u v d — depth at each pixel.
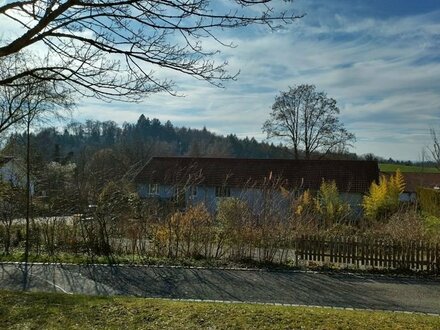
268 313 7.72
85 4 4.27
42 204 17.34
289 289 12.10
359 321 7.41
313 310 8.57
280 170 39.75
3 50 4.18
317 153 47.03
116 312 7.63
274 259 15.63
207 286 12.18
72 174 18.34
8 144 22.05
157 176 38.44
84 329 6.72
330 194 27.09
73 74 4.75
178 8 4.51
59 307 7.85
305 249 15.55
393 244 15.02
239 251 15.73
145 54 4.68
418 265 14.90
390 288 12.56
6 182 19.75
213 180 38.56
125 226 16.39
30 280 12.30
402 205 26.14
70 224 16.67
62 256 15.45
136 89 5.01
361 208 34.53
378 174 38.44
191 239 16.06
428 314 9.84
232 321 7.21
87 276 12.92
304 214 18.34
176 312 7.69
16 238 17.34
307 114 46.16
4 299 8.30
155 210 17.17
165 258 15.44
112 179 17.75
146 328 6.84
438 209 26.59
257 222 16.25
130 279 12.73
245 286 12.27
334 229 18.95
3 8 4.25
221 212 17.84
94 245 16.16
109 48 4.62
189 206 17.80
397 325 7.20
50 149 31.84
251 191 18.33
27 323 6.94
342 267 14.92
